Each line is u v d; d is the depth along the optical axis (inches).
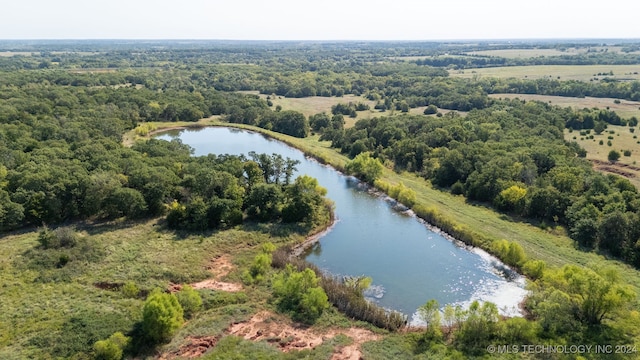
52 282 2365.9
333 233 3432.6
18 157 3853.3
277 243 3142.2
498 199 3681.1
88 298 2240.4
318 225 3467.0
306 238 3292.3
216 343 1973.4
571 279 2176.4
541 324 2086.6
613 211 2997.0
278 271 2704.2
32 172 3412.9
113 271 2532.0
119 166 3821.4
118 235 3002.0
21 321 2003.0
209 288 2484.0
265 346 1953.7
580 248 2962.6
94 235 2982.3
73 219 3282.5
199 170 3641.7
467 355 1918.1
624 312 2181.3
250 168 3831.2
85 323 1967.3
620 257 2827.3
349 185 4579.2
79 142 4562.0
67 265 2519.7
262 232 3238.2
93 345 1824.6
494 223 3393.2
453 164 4291.3
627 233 2869.1
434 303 2106.3
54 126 4864.7
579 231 3029.0
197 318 2166.6
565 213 3282.5
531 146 4601.4
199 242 3006.9
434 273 2827.3
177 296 2220.7
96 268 2549.2
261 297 2393.0
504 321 2148.1
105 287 2391.7
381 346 2000.5
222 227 3257.9
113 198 3225.9
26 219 3139.8
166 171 3656.5
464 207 3762.3
